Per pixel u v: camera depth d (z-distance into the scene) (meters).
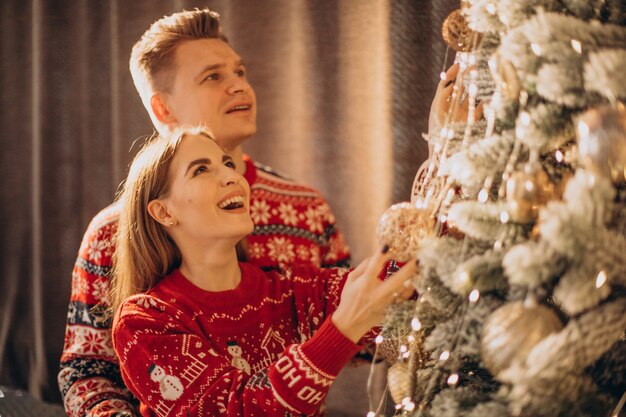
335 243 1.87
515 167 0.93
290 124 2.13
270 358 1.39
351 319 1.12
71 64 2.52
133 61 1.79
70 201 2.54
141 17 2.33
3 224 2.71
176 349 1.27
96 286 1.65
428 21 1.88
